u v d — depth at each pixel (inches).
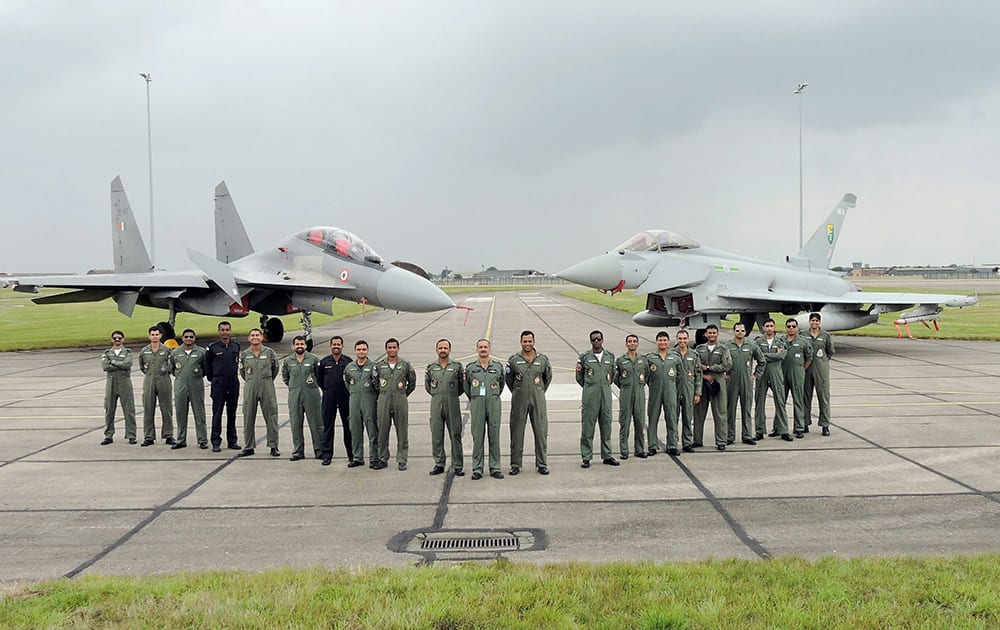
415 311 824.3
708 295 836.0
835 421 424.5
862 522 245.1
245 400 351.6
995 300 1930.4
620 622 165.3
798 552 218.2
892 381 578.6
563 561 212.5
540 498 278.2
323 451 335.6
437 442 315.3
